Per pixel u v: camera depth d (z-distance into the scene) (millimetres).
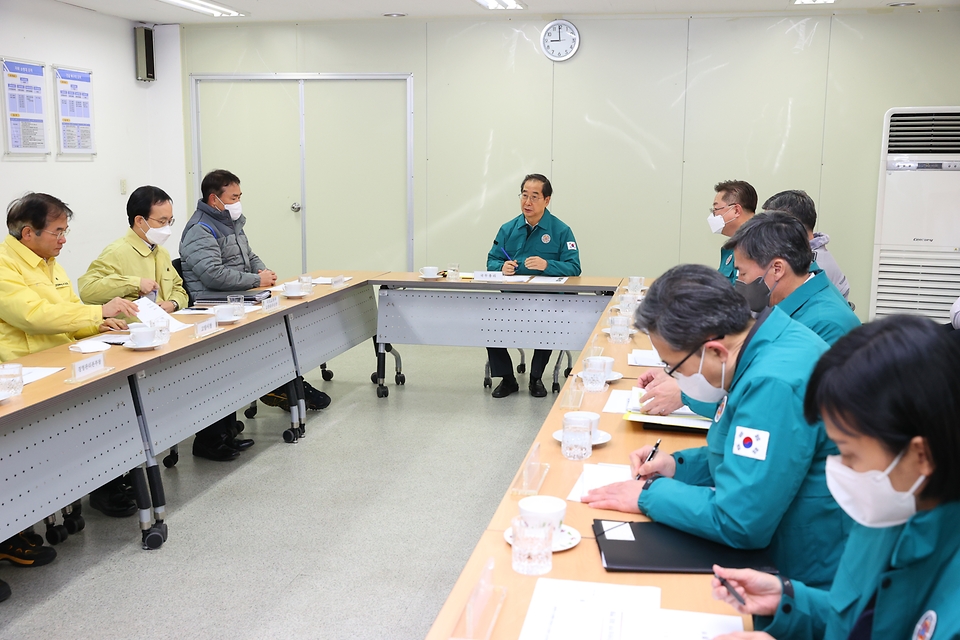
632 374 2848
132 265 3912
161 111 7082
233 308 3637
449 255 6922
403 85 6750
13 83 5625
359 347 6531
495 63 6566
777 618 1227
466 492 3562
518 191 6711
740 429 1499
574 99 6492
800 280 2354
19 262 3193
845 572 1172
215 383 3508
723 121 6309
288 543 3061
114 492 3359
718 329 1506
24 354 3209
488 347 5078
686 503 1566
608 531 1581
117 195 6738
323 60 6816
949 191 5871
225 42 6926
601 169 6543
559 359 5098
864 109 6086
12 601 2621
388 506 3410
